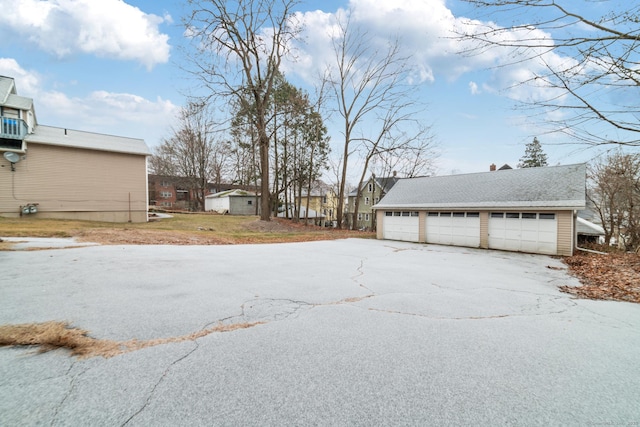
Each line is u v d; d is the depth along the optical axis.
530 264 10.02
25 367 2.44
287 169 27.62
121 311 3.82
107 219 17.77
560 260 11.09
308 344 3.08
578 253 12.77
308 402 2.13
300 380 2.40
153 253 8.41
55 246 8.70
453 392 2.33
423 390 2.34
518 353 3.07
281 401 2.13
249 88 18.69
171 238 12.27
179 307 4.06
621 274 8.05
